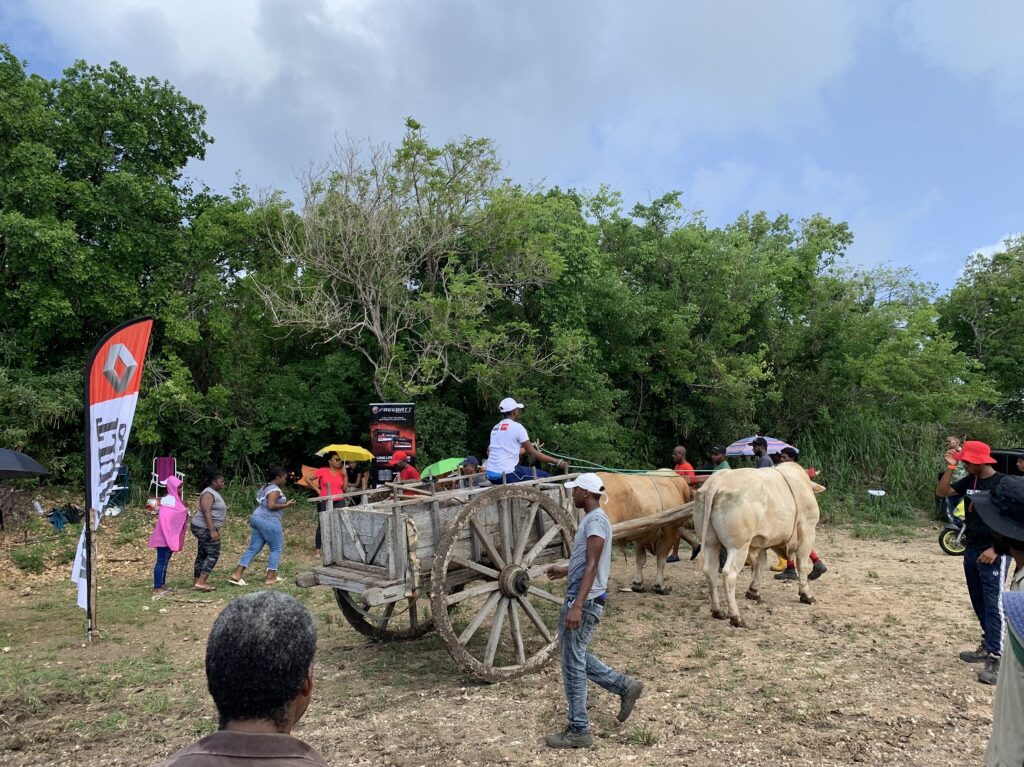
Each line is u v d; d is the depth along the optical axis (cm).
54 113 1580
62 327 1550
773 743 498
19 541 1277
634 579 1017
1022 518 334
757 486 815
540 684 618
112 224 1594
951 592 948
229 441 1678
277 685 171
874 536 1419
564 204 1742
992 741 266
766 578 1042
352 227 1528
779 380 2023
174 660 712
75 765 487
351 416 1788
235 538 1370
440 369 1614
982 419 2238
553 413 1605
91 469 786
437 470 970
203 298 1673
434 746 501
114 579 1095
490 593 639
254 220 1728
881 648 705
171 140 1781
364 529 617
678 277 1862
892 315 1983
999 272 2730
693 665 661
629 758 480
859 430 1923
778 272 2000
